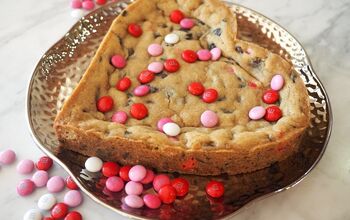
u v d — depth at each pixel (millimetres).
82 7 674
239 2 679
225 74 572
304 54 591
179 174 529
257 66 573
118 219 519
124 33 592
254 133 522
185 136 524
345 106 587
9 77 613
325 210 522
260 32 618
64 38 606
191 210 502
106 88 560
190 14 617
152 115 543
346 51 633
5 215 520
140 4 607
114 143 518
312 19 662
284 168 528
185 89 561
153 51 583
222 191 507
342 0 681
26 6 676
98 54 566
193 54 580
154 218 491
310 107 558
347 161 550
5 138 567
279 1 680
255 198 499
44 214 521
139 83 565
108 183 512
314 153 531
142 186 515
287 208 523
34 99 563
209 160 515
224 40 589
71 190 528
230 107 551
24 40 645
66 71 591
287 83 555
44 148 528
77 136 525
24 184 528
